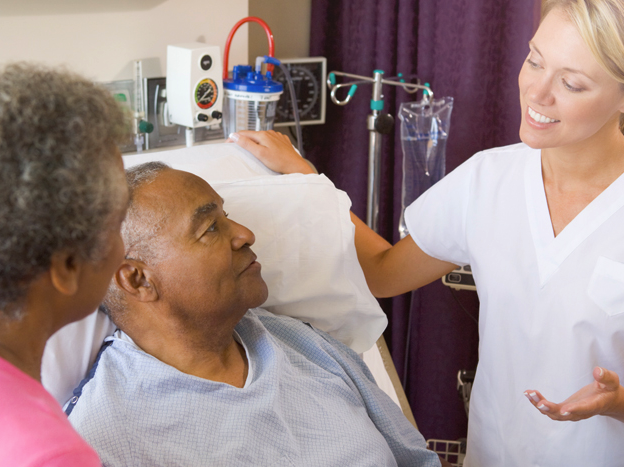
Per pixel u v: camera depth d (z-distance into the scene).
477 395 1.20
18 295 0.47
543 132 0.95
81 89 0.47
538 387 1.07
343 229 1.26
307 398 1.05
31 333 0.50
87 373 1.03
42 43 1.45
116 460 0.86
